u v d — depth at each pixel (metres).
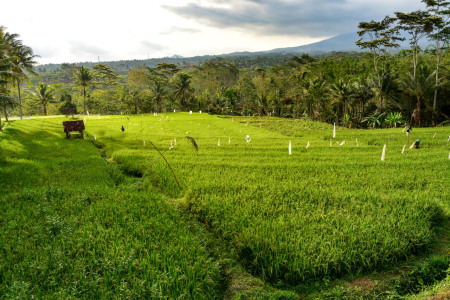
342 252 8.55
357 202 12.56
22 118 58.59
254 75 168.75
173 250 9.05
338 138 35.03
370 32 54.12
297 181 16.95
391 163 20.36
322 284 7.93
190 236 10.19
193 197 13.99
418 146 26.89
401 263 8.77
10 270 7.94
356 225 10.16
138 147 30.50
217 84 109.62
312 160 22.86
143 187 17.88
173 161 22.70
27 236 10.16
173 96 80.94
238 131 44.12
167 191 16.91
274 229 9.97
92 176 19.50
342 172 18.84
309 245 8.98
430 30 48.88
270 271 8.27
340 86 54.72
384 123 52.38
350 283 7.90
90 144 32.84
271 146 29.81
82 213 12.05
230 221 11.04
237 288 8.04
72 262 8.38
